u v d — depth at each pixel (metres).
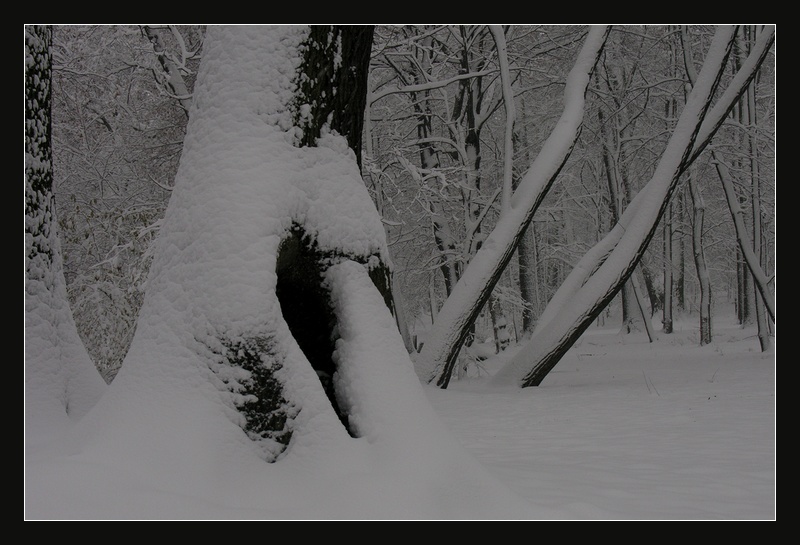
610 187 29.77
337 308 4.80
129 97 18.39
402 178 20.77
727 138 27.39
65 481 3.72
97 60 17.50
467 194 20.88
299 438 4.20
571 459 6.75
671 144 15.76
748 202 31.39
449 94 25.05
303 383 4.28
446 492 4.13
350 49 4.92
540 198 15.67
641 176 33.66
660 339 32.69
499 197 23.67
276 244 4.41
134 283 13.88
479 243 20.84
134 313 14.35
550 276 42.12
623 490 5.11
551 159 15.63
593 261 16.77
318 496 3.95
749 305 35.34
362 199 4.93
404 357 4.78
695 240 29.39
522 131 27.39
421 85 18.11
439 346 15.29
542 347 15.79
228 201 4.39
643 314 32.34
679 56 27.61
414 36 19.73
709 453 6.95
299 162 4.65
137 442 4.00
